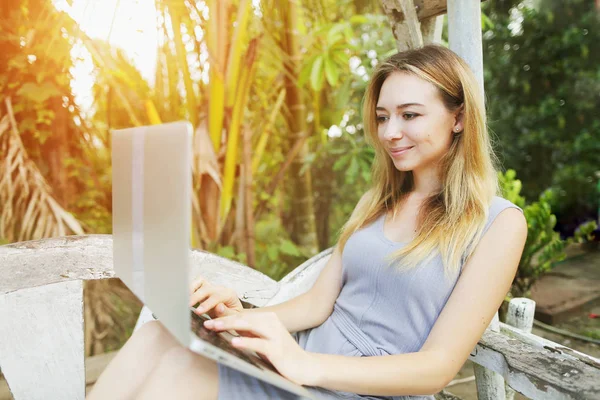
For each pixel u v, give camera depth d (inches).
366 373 35.0
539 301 119.3
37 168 90.4
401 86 41.9
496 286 37.5
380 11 115.5
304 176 111.7
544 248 104.3
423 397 40.2
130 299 97.8
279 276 110.8
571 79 168.4
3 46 84.4
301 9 105.3
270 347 33.6
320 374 34.4
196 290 45.0
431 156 42.9
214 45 90.6
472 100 41.8
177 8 91.4
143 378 38.5
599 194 169.8
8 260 47.1
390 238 45.6
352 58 114.4
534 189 177.9
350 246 46.7
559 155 173.8
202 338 27.4
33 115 88.4
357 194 123.9
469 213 40.4
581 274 139.3
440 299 39.7
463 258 39.4
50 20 86.9
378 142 48.8
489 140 48.1
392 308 41.9
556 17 165.3
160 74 95.7
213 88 91.9
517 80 173.9
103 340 95.2
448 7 51.7
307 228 112.7
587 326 110.1
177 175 27.1
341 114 115.7
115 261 40.1
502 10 169.6
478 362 41.4
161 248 29.3
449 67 41.8
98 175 96.1
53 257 48.7
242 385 36.0
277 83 106.0
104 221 97.0
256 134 106.4
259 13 99.1
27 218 87.7
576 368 36.2
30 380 46.0
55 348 47.3
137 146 34.4
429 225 41.9
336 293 49.3
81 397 47.3
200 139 93.2
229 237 103.9
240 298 54.5
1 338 45.8
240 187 102.5
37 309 47.5
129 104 94.3
